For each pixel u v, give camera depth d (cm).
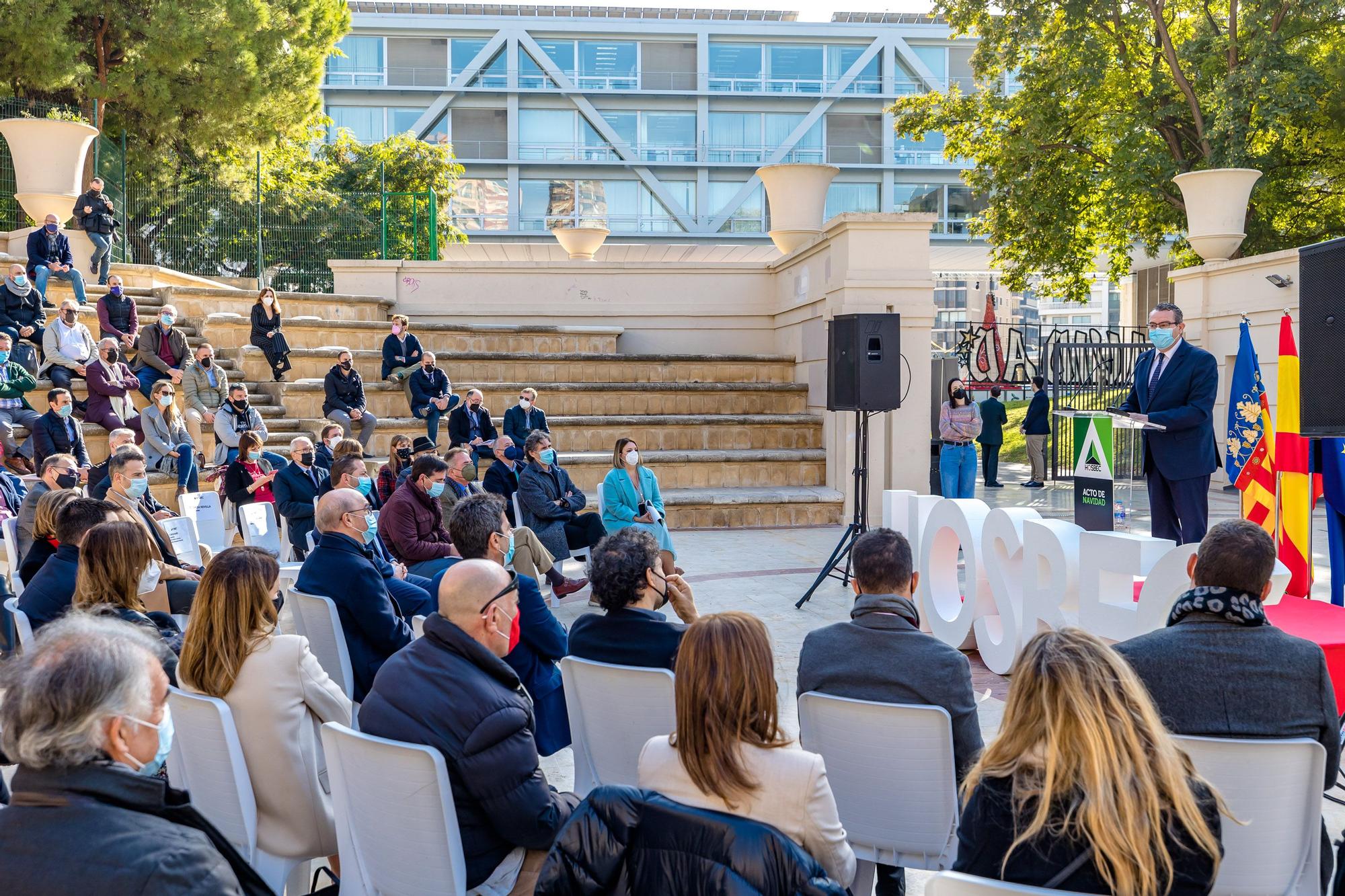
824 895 189
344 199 1948
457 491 804
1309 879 262
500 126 4675
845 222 1180
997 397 1703
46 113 1727
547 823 271
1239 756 255
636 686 324
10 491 753
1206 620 285
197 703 284
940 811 294
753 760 205
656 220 4728
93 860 151
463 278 1666
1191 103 1911
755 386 1435
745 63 4759
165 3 1864
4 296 1151
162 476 1023
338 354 1403
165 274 1606
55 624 173
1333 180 1981
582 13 4828
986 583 626
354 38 4616
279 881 296
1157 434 623
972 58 2203
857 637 313
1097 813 178
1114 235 2245
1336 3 1722
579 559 841
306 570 437
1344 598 573
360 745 260
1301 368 460
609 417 1347
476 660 277
